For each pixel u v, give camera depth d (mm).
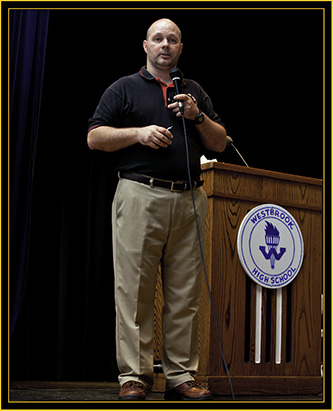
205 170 2570
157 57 2285
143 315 2221
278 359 2646
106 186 4004
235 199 2592
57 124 3885
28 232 2900
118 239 2229
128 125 2256
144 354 2199
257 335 2600
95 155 4000
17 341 3572
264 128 4953
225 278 2529
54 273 3742
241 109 4918
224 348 2488
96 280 3889
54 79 3914
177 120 2260
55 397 2352
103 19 4141
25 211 2898
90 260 3916
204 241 2328
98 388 2996
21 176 2916
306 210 2814
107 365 3842
